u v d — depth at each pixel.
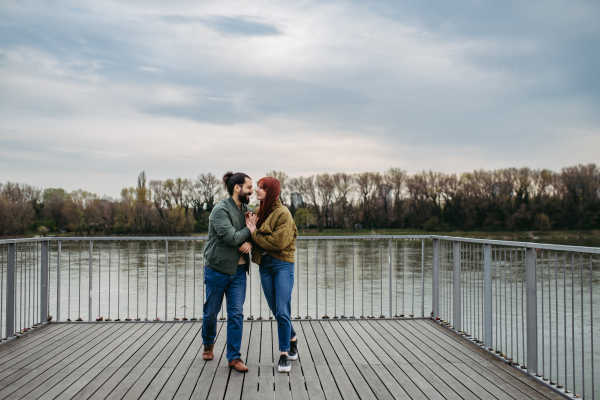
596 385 6.80
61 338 4.06
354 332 4.27
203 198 58.38
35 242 4.53
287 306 3.25
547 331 8.29
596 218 54.34
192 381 2.98
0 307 4.04
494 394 2.77
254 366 3.30
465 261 4.15
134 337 4.09
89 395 2.75
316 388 2.87
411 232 61.12
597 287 10.42
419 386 2.90
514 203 57.56
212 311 3.33
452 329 4.32
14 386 2.89
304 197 61.62
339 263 24.02
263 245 3.17
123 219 55.91
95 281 16.94
